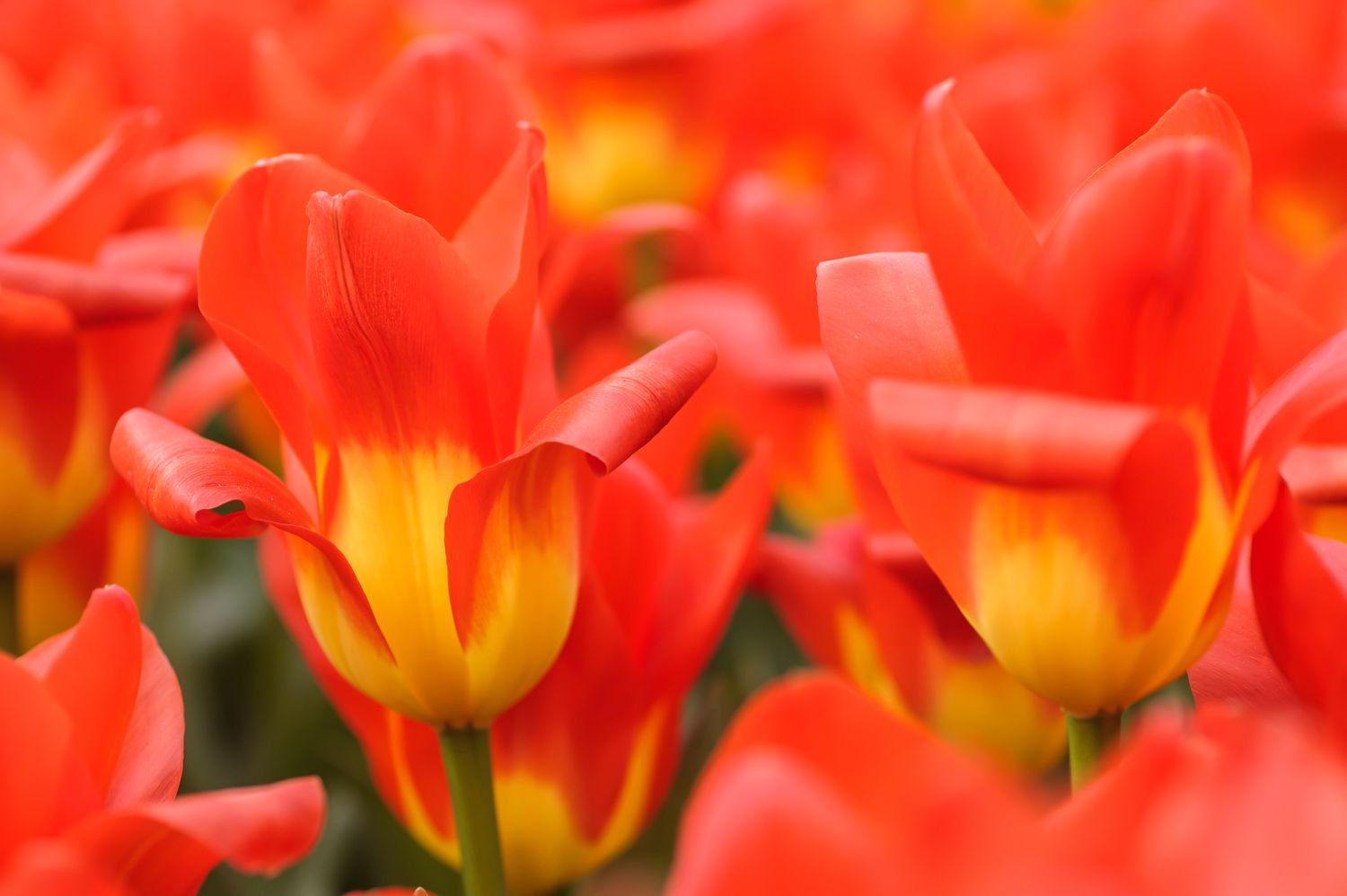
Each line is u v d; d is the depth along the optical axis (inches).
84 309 20.4
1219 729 14.6
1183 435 16.9
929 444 16.3
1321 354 17.4
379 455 18.1
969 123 24.5
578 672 19.8
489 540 18.1
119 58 33.9
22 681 15.9
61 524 21.5
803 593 21.2
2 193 23.1
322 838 25.0
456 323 17.8
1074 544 17.4
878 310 17.8
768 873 13.5
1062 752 20.8
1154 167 16.5
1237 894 13.2
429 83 19.4
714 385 24.7
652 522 19.9
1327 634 17.2
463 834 18.8
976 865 13.4
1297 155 25.7
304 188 18.2
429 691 18.4
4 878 15.0
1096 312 16.7
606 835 20.3
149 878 16.1
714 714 23.9
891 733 14.3
